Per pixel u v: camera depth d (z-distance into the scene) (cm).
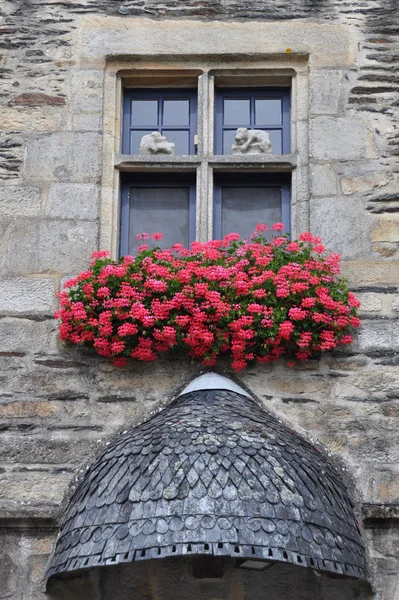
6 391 728
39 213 771
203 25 819
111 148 795
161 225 797
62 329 730
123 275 728
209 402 694
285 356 730
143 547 602
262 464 634
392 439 712
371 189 773
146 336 723
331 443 712
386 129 787
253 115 821
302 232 774
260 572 671
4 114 797
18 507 685
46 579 662
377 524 680
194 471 626
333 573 639
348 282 749
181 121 821
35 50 814
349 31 812
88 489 655
